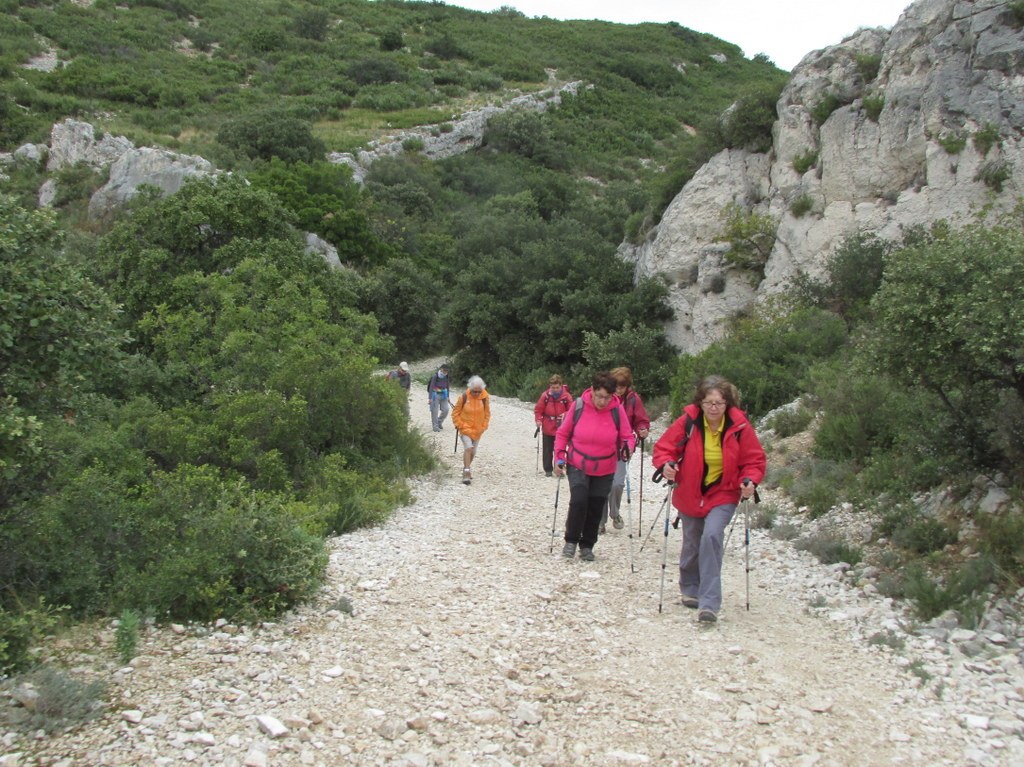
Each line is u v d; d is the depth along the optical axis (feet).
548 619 18.83
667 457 19.40
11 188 99.40
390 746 12.89
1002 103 57.52
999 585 19.25
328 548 24.00
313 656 16.19
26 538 18.06
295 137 135.03
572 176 163.43
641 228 89.25
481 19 263.70
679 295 75.05
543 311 82.74
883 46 68.54
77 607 17.48
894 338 21.75
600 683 15.46
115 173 105.40
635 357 70.95
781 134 70.64
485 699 14.62
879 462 29.07
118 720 12.98
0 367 17.56
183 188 57.67
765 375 50.60
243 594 18.22
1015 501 21.34
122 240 55.42
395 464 37.60
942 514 23.68
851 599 20.48
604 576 22.44
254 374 37.65
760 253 70.64
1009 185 55.72
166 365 41.60
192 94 156.97
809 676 15.94
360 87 183.52
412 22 244.01
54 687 13.16
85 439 28.25
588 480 23.93
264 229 58.59
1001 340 18.93
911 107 61.62
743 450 18.98
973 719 14.02
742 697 14.90
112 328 19.35
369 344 42.24
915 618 18.97
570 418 24.22
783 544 25.77
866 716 14.32
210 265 54.80
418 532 27.32
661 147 185.68
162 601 17.53
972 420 22.59
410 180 140.05
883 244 58.49
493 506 32.09
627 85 215.72
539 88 197.26
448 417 59.88
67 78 149.59
